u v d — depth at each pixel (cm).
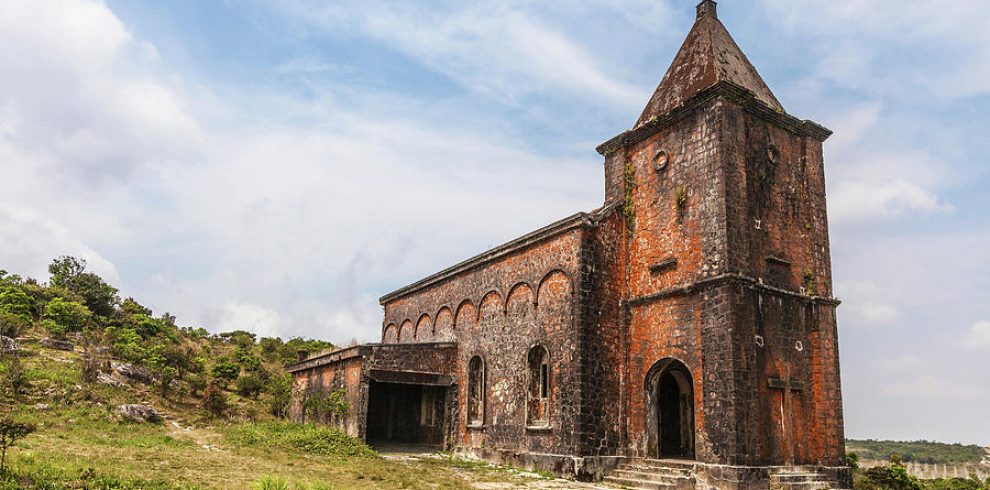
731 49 2200
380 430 3095
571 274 2111
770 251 1936
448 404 2673
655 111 2202
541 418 2222
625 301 2120
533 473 2062
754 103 1983
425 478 1758
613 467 1986
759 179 1973
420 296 3272
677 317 1942
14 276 4812
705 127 1950
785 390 1861
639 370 2041
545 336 2209
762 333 1839
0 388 2498
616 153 2256
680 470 1806
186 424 2820
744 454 1686
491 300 2580
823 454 1889
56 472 1294
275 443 2255
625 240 2177
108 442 1988
